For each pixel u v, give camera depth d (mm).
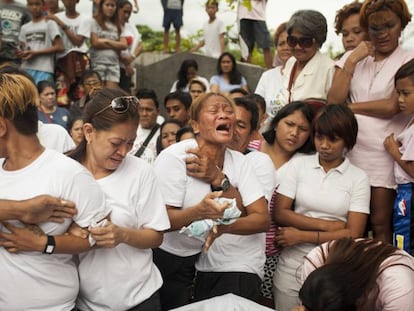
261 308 1849
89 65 5562
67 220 1666
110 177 1808
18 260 1634
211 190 2143
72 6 5609
